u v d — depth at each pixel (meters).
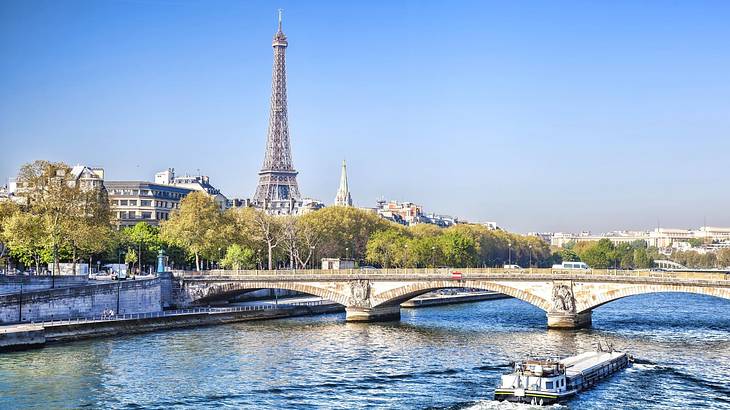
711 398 89.00
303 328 153.00
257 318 170.88
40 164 167.88
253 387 93.88
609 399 88.50
